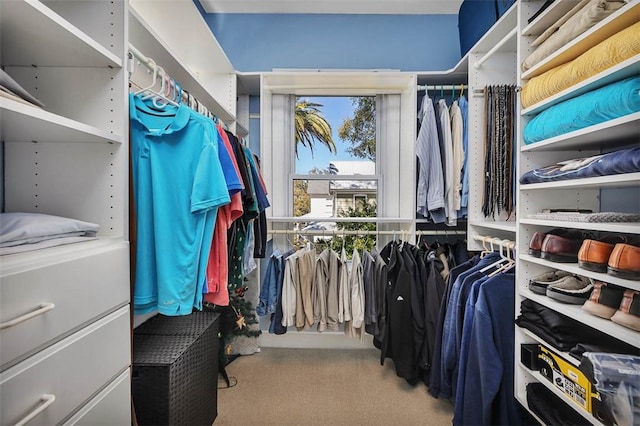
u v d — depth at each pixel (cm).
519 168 121
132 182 91
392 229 225
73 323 65
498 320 123
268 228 223
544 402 107
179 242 96
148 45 114
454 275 153
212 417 136
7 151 85
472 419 119
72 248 69
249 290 213
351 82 208
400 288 167
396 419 144
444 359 142
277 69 223
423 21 223
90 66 87
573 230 116
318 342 217
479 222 160
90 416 70
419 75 195
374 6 218
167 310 93
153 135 96
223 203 97
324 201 232
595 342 94
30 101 65
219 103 166
